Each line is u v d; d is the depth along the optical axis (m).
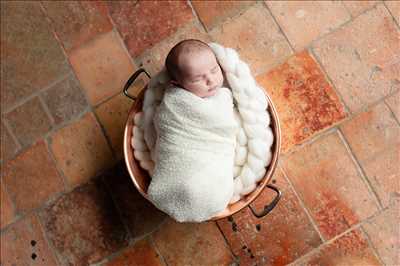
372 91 1.29
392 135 1.27
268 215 1.29
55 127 1.39
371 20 1.31
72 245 1.34
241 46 1.35
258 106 1.13
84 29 1.42
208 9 1.37
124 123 1.37
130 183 1.35
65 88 1.40
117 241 1.33
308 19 1.34
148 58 1.38
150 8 1.40
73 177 1.37
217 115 1.09
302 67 1.32
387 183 1.26
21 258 1.36
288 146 1.30
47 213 1.37
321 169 1.28
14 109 1.42
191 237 1.31
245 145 1.16
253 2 1.36
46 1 1.44
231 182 1.12
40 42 1.43
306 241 1.27
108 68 1.39
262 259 1.28
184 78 1.08
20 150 1.40
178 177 1.10
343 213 1.27
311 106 1.30
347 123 1.29
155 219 1.33
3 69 1.43
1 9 1.45
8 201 1.39
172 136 1.10
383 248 1.24
